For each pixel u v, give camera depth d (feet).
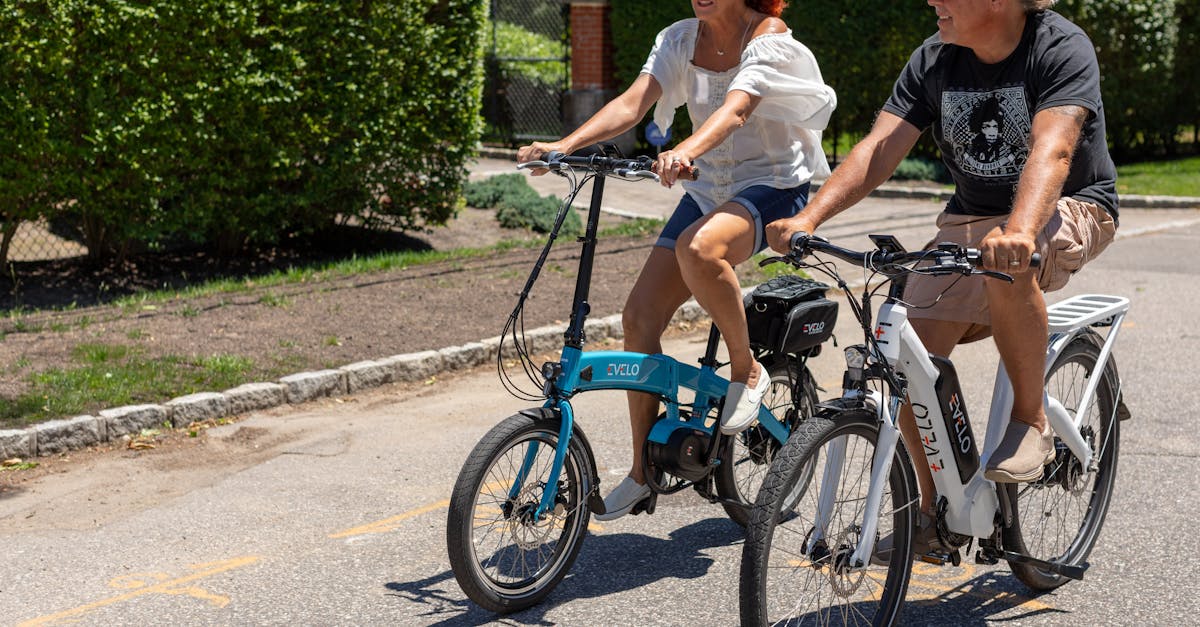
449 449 19.47
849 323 28.66
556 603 13.52
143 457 19.12
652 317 14.19
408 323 26.53
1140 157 67.51
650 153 63.98
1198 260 36.91
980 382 23.02
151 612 13.39
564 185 51.11
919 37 56.65
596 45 64.39
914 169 54.60
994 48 11.82
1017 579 14.11
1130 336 26.78
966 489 12.16
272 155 34.12
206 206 33.55
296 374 22.50
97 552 15.24
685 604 13.48
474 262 33.30
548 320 27.20
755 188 14.02
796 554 11.50
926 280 12.57
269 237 35.14
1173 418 20.49
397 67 35.70
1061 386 13.50
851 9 57.57
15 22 29.60
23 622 13.17
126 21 30.68
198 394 21.08
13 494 17.43
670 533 15.78
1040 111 11.45
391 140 36.70
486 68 66.23
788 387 15.65
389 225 38.47
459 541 12.44
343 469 18.52
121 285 32.68
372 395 22.89
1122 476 17.60
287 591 13.94
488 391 23.15
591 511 13.87
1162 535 15.30
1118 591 13.65
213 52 32.04
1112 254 38.27
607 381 13.42
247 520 16.35
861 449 11.82
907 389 11.61
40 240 35.27
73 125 31.17
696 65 14.47
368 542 15.52
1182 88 65.16
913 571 14.37
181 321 26.04
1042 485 13.32
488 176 48.01
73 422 19.29
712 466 14.14
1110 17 60.29
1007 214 12.62
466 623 13.00
